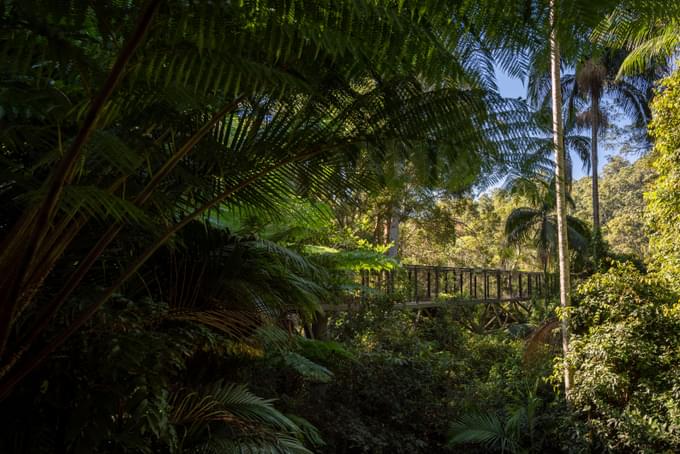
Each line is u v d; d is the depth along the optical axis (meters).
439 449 6.07
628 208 26.83
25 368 1.72
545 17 1.35
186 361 2.97
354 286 5.66
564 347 6.25
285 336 3.33
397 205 9.91
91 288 2.09
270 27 1.27
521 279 13.95
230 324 2.66
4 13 1.14
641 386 5.55
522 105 1.99
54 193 1.31
